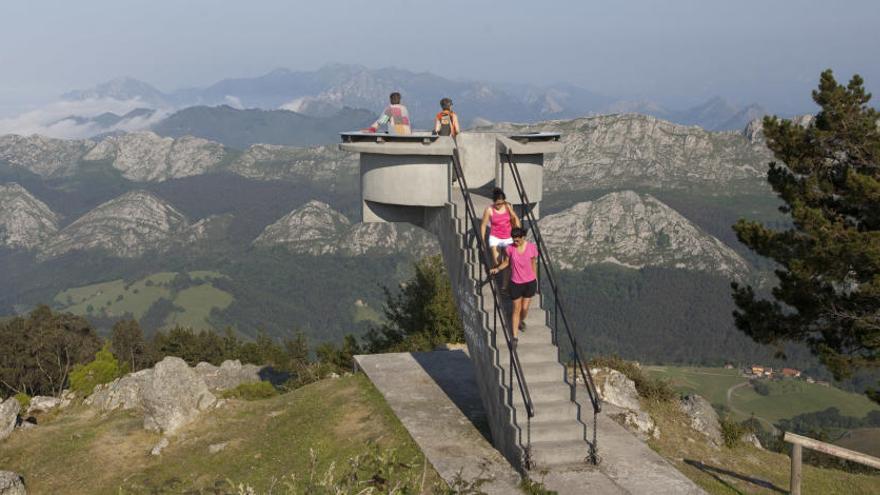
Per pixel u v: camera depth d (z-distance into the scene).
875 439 62.81
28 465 17.72
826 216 16.50
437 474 11.33
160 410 18.02
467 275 12.81
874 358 15.74
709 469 13.57
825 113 16.39
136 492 15.11
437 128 14.58
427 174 13.60
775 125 16.94
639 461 11.36
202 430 17.61
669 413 16.28
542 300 12.77
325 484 6.68
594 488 10.39
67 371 68.38
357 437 14.00
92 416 21.66
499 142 13.75
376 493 6.54
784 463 15.18
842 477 14.86
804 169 16.80
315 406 16.61
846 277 15.77
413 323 36.19
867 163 16.20
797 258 16.30
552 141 14.44
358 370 18.23
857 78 16.08
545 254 11.91
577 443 11.33
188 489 14.57
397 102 14.76
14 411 19.98
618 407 15.24
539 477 10.73
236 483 13.97
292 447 14.85
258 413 17.80
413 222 14.92
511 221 12.06
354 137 13.96
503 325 11.20
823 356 16.23
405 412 14.44
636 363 18.12
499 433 12.09
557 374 11.92
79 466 17.17
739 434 15.85
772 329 17.58
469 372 17.03
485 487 10.73
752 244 17.16
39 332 68.69
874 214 16.14
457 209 13.17
